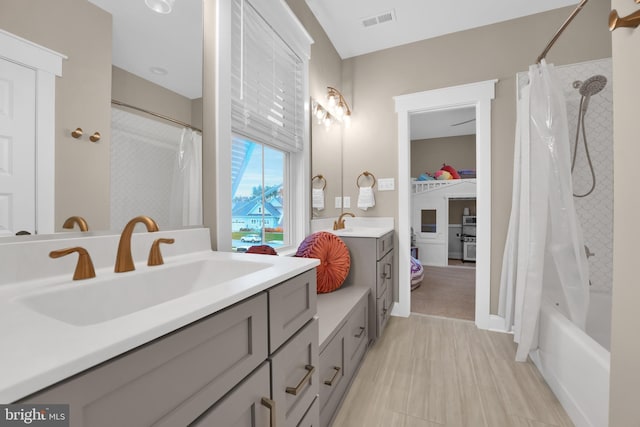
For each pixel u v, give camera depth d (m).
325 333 1.23
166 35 1.08
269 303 0.72
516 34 2.34
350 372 1.54
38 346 0.37
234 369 0.60
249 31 1.50
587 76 2.12
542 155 1.68
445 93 2.52
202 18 1.22
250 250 1.47
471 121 4.68
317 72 2.33
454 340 2.15
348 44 2.70
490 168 2.37
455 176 5.17
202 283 0.99
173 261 1.00
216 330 0.55
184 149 1.15
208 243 1.22
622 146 0.79
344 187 2.93
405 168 2.67
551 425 1.30
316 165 2.29
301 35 1.98
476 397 1.49
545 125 1.68
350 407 1.41
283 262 0.94
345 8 2.21
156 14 1.04
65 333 0.41
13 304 0.55
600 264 2.08
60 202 0.78
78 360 0.34
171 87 1.09
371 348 2.03
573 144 2.13
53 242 0.74
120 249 0.83
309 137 2.14
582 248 1.65
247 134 1.54
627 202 0.77
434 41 2.60
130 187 0.96
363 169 2.85
